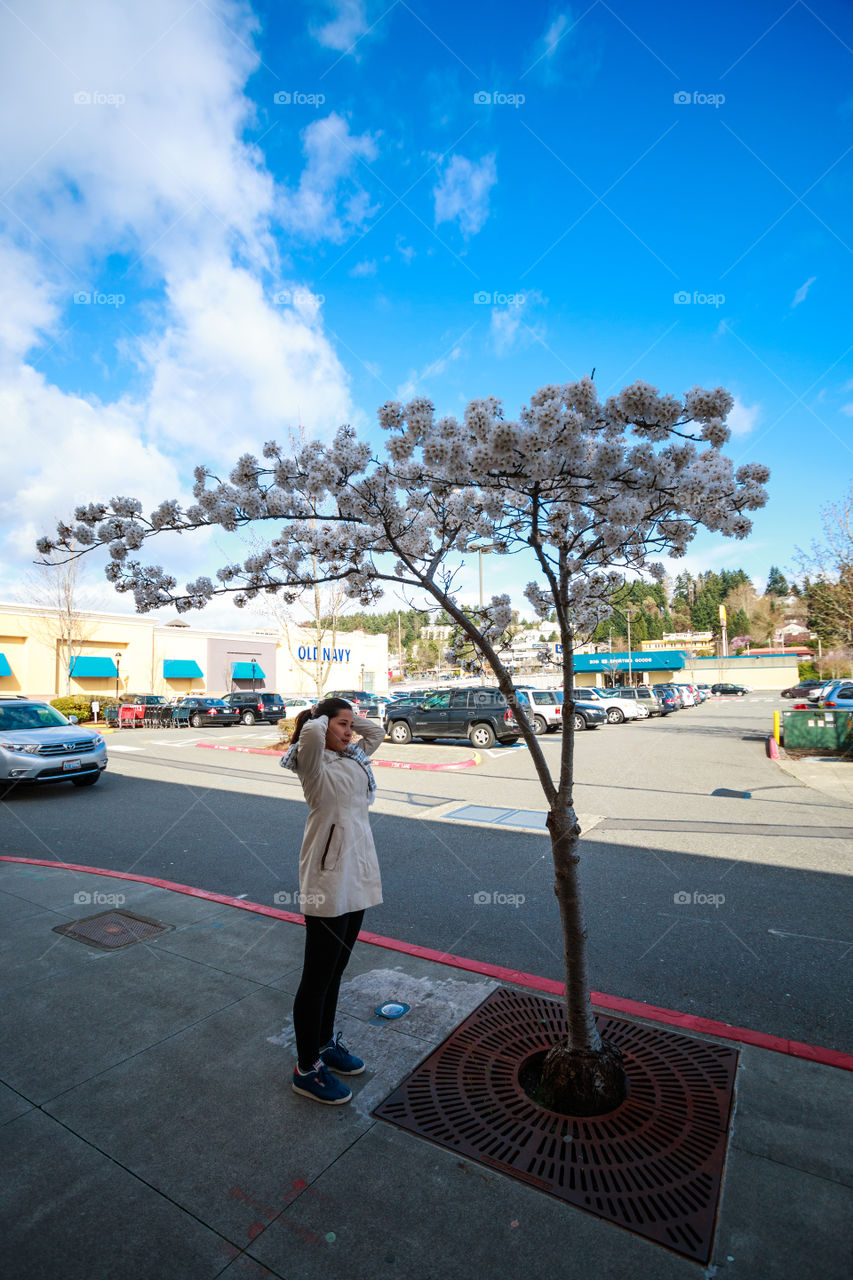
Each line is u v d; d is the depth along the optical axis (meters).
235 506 3.03
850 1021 3.57
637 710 29.23
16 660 30.25
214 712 27.81
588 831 8.06
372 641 49.66
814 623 18.89
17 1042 3.28
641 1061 3.07
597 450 2.48
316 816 2.86
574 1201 2.26
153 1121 2.70
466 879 6.21
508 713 18.03
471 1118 2.68
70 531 3.24
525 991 3.77
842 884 5.92
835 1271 1.98
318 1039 2.81
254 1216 2.23
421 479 2.87
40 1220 2.22
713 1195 2.27
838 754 15.52
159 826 8.48
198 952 4.33
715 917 5.14
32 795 10.79
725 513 2.69
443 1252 2.08
